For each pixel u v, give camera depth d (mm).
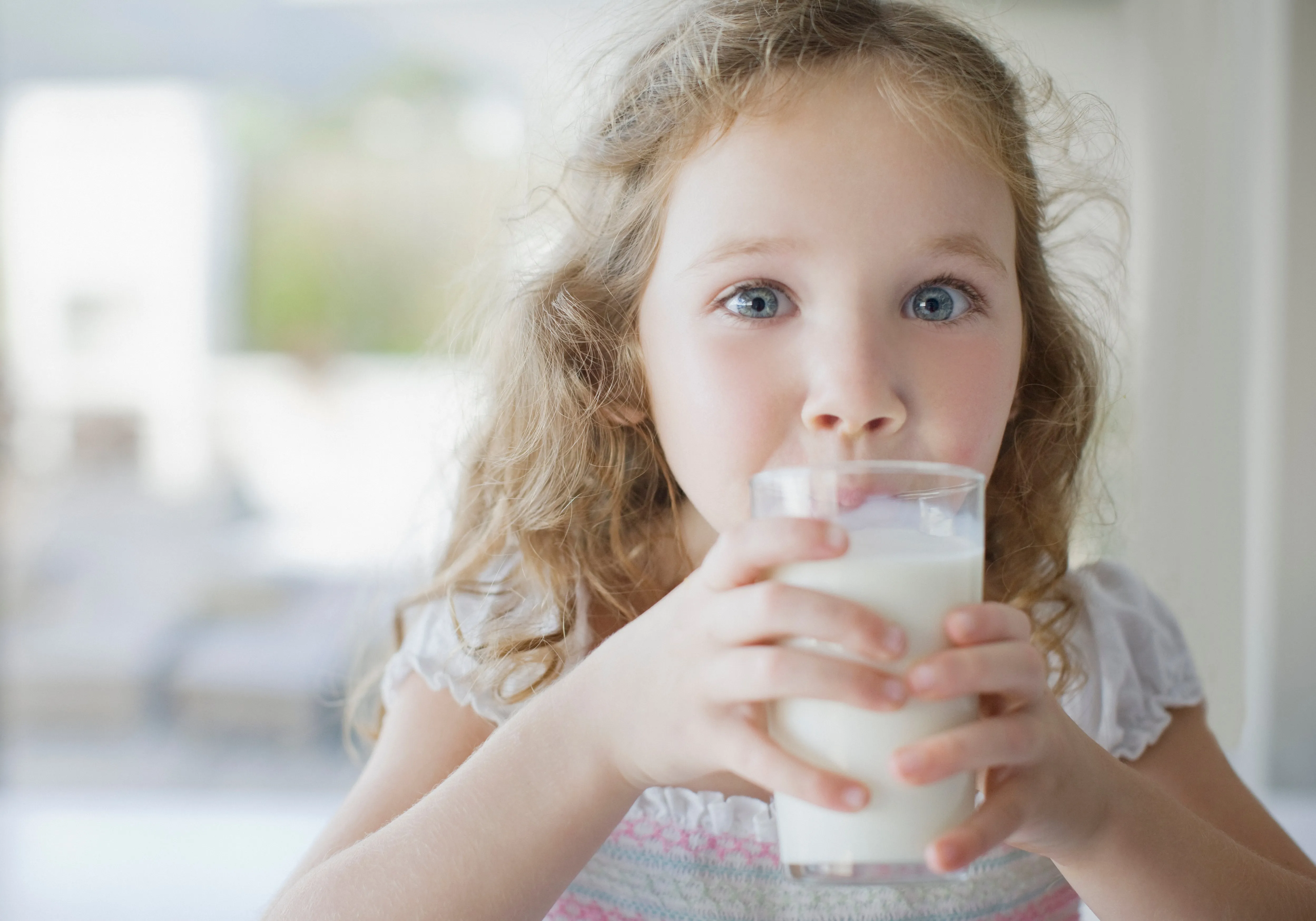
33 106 3465
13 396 3523
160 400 3531
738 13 954
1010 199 924
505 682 1000
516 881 725
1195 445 2738
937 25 1003
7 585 3486
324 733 3348
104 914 2480
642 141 975
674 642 698
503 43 3314
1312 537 2641
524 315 1138
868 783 631
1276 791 2662
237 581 3502
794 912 971
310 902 734
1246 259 2725
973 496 658
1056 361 1144
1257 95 2723
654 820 984
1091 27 2998
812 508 646
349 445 3439
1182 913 752
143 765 3340
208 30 3414
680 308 883
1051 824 696
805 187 835
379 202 3404
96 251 3508
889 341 835
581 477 1083
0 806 3107
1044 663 819
